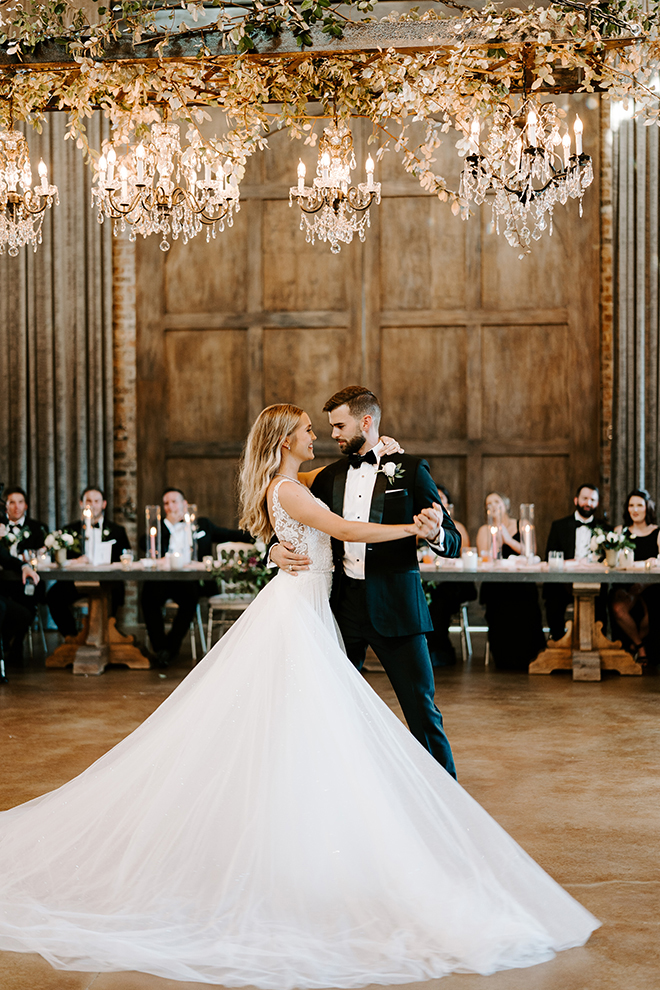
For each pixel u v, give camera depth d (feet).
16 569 21.76
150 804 8.84
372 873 8.19
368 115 15.44
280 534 9.90
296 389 28.94
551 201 14.89
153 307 29.22
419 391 28.58
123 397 29.40
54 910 8.29
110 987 7.24
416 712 10.24
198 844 8.48
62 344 29.01
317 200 16.76
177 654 23.27
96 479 29.12
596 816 11.41
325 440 28.81
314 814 8.41
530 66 14.19
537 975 7.47
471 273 28.22
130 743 9.75
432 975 7.38
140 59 13.98
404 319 28.50
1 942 7.84
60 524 29.19
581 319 27.86
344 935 7.80
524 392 28.19
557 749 14.48
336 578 10.48
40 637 26.99
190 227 17.15
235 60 14.06
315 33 13.74
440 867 8.30
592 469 27.91
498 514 22.95
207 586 24.17
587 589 20.18
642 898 9.00
